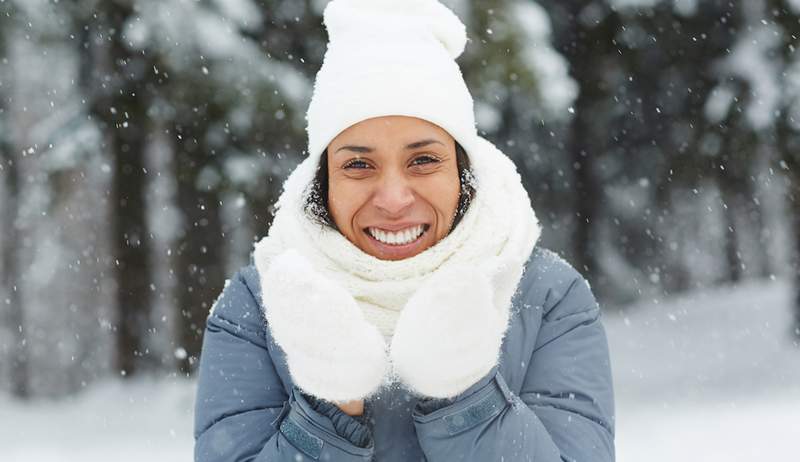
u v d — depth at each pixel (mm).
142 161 12383
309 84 9945
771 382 14906
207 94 9523
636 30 15281
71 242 13781
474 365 2133
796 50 13844
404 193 2314
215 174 9836
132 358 13125
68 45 10062
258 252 2482
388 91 2322
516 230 2344
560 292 2465
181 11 9547
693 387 14875
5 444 9914
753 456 8109
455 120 2354
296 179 2486
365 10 2484
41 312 13641
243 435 2375
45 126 11484
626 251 23891
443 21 2496
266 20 9977
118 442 9766
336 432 2193
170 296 12445
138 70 9727
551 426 2324
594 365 2406
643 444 8828
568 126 17844
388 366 2162
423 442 2209
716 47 14516
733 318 20297
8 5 9750
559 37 16078
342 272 2359
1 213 15664
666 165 16078
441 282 2104
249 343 2467
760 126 13930
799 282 17344
